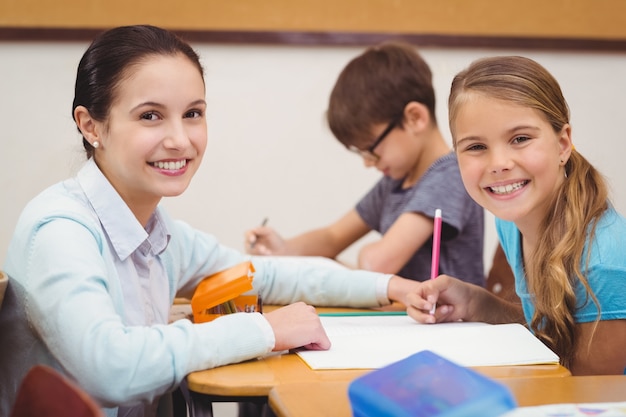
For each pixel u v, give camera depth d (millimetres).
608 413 696
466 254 1690
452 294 1181
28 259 1005
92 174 1090
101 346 872
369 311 1294
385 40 2480
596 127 2604
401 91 1721
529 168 1062
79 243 984
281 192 2564
